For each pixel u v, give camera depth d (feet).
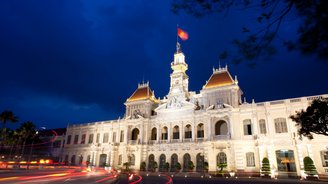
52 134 378.53
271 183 132.46
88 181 126.41
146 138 264.93
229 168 200.75
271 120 200.34
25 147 353.72
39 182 111.04
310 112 100.99
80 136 328.49
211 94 236.63
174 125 253.03
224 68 249.34
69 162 323.16
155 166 242.58
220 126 230.68
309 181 144.87
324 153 175.52
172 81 275.39
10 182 107.65
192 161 225.76
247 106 213.66
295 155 184.55
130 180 147.43
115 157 278.67
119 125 295.89
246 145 203.21
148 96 285.64
